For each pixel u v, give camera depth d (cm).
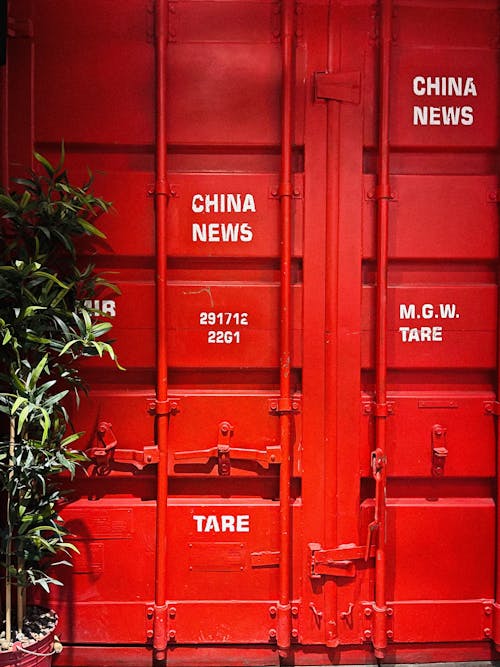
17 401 212
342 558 256
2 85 250
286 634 255
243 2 253
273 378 261
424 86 257
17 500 237
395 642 264
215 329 257
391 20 254
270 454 255
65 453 235
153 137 254
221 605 261
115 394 258
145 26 253
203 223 255
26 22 250
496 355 262
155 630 256
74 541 259
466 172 262
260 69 254
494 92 260
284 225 251
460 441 262
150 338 257
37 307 219
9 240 251
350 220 255
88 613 260
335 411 257
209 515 260
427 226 259
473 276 262
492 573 264
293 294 257
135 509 260
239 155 257
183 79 253
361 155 255
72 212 234
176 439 258
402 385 263
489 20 259
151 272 258
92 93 253
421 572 263
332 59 254
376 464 254
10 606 230
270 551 261
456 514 263
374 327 260
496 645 262
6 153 250
